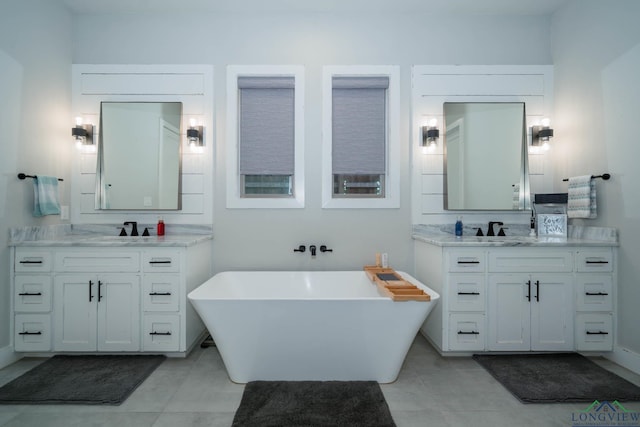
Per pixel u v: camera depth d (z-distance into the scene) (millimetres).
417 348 2230
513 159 2607
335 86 2584
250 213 2562
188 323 2078
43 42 2252
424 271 2385
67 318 2006
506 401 1611
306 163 2568
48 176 2238
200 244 2305
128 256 2020
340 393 1646
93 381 1748
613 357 2025
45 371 1852
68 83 2498
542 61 2623
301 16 2570
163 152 2555
